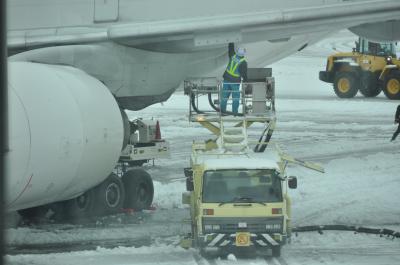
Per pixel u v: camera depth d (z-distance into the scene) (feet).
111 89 209.67
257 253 150.10
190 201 163.53
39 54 192.24
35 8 206.59
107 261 144.36
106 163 182.09
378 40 261.44
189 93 201.67
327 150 295.48
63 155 161.68
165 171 257.96
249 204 140.05
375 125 368.27
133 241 164.25
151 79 218.38
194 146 180.04
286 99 485.15
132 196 196.34
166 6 207.51
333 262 143.13
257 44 267.59
